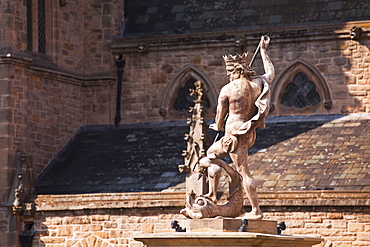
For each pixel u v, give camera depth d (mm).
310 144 130125
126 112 151375
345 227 114938
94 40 153875
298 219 116375
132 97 151375
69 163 142625
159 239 62719
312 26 141750
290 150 129000
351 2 144250
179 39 148750
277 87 142750
